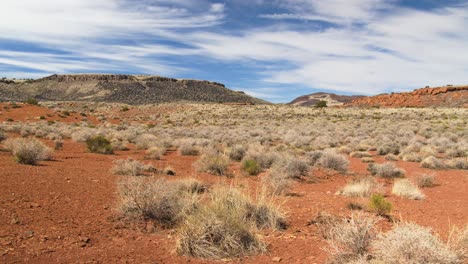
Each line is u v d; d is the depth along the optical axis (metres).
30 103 66.81
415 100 131.75
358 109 102.38
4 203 8.14
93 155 20.41
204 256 5.87
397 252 4.66
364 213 8.98
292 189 12.84
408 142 32.69
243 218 7.13
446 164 20.22
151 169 15.45
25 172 12.16
